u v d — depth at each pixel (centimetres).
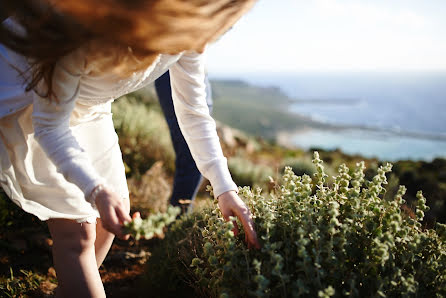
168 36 88
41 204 126
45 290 185
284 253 118
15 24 100
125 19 84
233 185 133
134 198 288
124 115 429
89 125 137
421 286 116
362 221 125
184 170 229
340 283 114
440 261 121
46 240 224
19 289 179
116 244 240
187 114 142
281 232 122
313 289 107
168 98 221
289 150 1079
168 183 355
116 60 100
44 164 124
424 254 127
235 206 127
